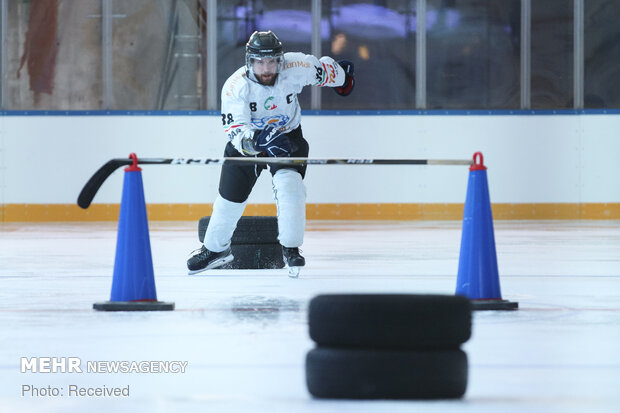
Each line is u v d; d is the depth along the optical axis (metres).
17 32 35.12
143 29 35.34
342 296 6.26
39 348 8.12
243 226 16.19
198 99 35.59
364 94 35.75
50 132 35.09
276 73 12.70
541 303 11.31
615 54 35.81
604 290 12.86
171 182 35.12
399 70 35.72
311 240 24.14
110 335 8.83
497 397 6.18
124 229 10.75
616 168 35.59
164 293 12.44
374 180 35.41
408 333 6.07
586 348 8.06
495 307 10.62
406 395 6.05
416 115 35.47
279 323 9.60
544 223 32.78
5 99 35.28
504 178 35.56
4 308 10.95
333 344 6.20
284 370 7.12
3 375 7.05
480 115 35.50
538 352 7.86
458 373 6.08
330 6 35.56
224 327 9.32
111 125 35.19
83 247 22.30
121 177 35.16
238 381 6.73
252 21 35.50
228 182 13.73
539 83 35.84
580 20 35.62
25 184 35.12
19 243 23.70
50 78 35.28
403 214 35.53
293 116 13.37
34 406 6.06
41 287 13.46
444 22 35.62
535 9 35.62
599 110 35.53
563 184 35.66
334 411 5.79
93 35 35.28
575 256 19.03
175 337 8.70
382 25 35.59
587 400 6.10
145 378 6.89
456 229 29.28
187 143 35.25
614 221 34.22
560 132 35.59
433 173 35.53
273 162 10.94
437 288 13.23
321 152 35.47
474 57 35.72
